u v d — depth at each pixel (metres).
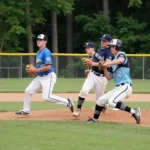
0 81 70.19
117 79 26.52
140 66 76.25
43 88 29.12
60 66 77.38
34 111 32.53
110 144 20.16
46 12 99.12
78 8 102.69
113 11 102.25
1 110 34.38
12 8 85.19
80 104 29.45
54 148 19.17
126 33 94.06
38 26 100.06
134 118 28.05
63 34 103.69
